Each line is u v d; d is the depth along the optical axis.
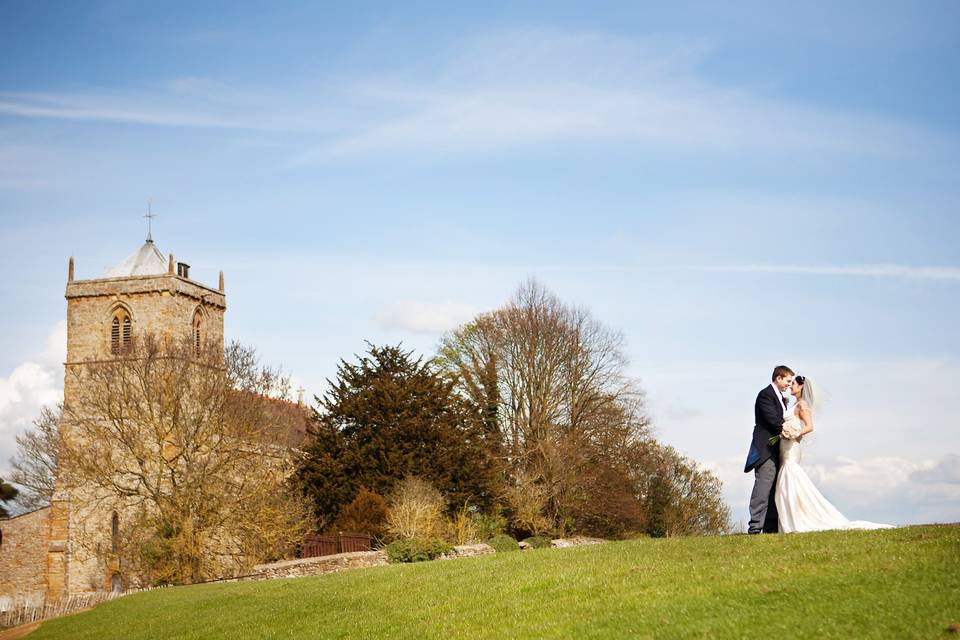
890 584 13.28
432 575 22.58
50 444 58.53
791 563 15.66
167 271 81.75
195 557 51.56
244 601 25.34
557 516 66.94
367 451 63.59
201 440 54.69
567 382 69.56
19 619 44.06
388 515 51.84
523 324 70.19
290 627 19.84
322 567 39.28
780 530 19.38
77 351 79.06
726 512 78.12
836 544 16.69
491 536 57.38
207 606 25.95
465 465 63.88
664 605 14.27
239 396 57.19
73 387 78.44
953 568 13.62
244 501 53.44
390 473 62.56
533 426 68.75
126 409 58.44
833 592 13.34
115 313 78.81
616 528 71.06
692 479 78.75
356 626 18.23
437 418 66.50
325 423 66.25
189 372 57.81
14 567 73.88
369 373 67.69
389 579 23.41
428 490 55.28
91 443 58.47
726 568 16.11
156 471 61.78
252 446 55.72
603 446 68.94
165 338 71.69
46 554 73.88
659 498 77.19
